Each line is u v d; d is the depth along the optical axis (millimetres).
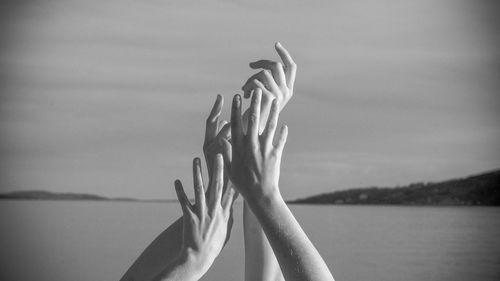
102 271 7770
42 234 9234
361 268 8070
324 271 1426
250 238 1751
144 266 1710
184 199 1571
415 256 8500
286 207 1470
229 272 6969
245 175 1474
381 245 8969
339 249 8672
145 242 8820
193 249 1550
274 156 1481
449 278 8133
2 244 9031
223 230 1575
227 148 1553
